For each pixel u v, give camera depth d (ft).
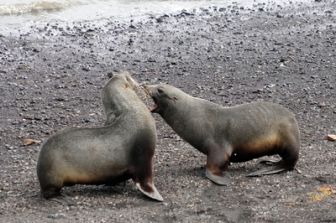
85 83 95.86
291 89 92.94
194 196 58.03
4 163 67.92
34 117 82.23
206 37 119.03
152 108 69.21
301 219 53.62
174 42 115.75
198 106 63.87
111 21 127.75
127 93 59.72
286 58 107.34
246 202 56.70
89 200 57.11
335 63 105.50
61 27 122.42
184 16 132.98
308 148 70.08
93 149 56.44
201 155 68.54
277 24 128.47
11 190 59.98
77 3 137.18
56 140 56.34
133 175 57.88
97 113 84.48
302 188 59.67
